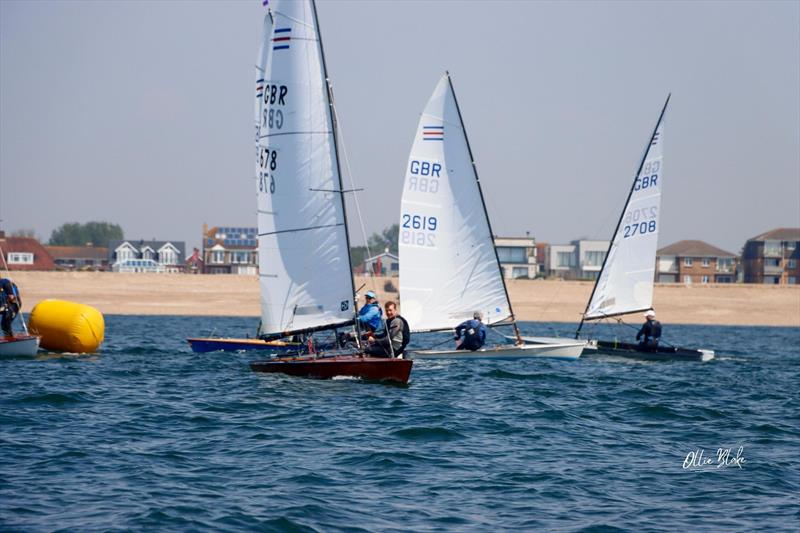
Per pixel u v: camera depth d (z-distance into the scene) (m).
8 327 75.06
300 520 30.50
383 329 60.84
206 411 50.03
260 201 59.72
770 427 49.22
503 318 83.31
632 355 89.69
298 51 58.06
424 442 43.09
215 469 37.09
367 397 55.53
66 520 29.98
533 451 41.97
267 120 59.03
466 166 81.44
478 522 31.06
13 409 49.03
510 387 63.62
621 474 38.03
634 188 91.06
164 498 32.66
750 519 31.89
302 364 60.69
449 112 80.69
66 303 80.81
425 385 62.88
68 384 59.66
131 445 41.06
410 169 80.50
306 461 38.69
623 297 91.69
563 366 80.06
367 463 38.62
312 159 58.44
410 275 80.94
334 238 58.66
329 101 58.03
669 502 33.97
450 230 81.56
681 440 45.41
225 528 29.53
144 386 59.81
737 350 121.12
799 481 37.41
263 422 47.03
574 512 32.44
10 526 29.28
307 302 59.31
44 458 38.06
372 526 30.28
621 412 53.75
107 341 104.62
